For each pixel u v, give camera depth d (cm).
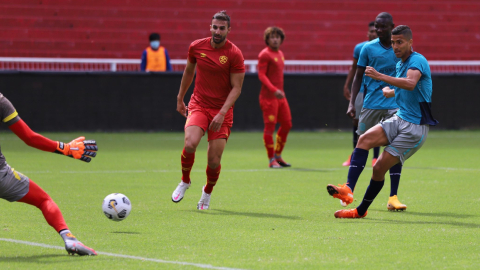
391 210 2312
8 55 7612
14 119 1433
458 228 1934
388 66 2525
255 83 6650
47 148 1466
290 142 5700
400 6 9025
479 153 4716
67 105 6225
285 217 2144
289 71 7494
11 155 4341
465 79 6906
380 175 2088
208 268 1412
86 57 7812
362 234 1830
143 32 8144
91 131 6306
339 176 3366
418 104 2098
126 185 2950
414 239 1758
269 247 1644
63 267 1418
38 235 1789
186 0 8562
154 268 1412
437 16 8931
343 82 6800
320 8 8881
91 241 1716
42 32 7888
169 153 4578
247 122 6669
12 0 8019
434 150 4947
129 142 5481
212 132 2273
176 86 6456
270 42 3759
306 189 2870
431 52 8556
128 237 1777
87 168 3647
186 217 2131
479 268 1423
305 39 8481
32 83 6119
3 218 2059
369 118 2588
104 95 6306
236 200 2541
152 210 2275
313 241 1727
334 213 2189
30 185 1528
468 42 8781
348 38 8562
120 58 7888
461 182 3116
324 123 6812
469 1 9194
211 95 2294
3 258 1505
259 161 4134
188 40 8250
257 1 8756
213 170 2262
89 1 8262
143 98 6394
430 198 2603
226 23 2217
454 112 6931
